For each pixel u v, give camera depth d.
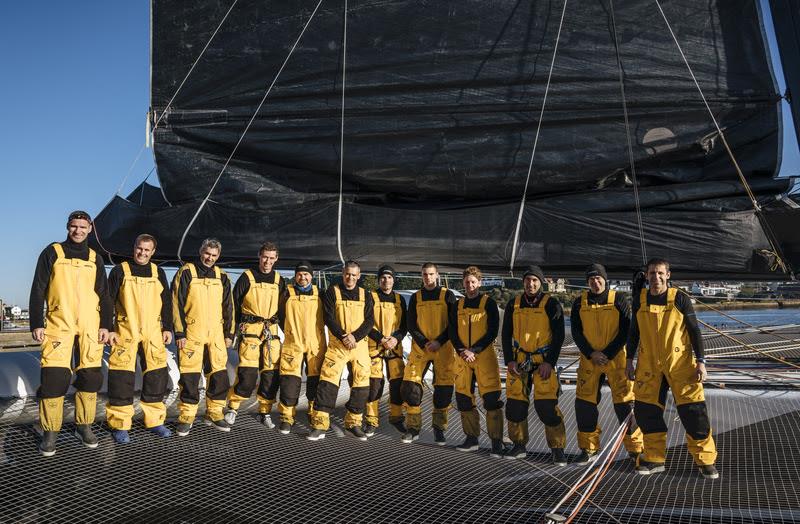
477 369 4.57
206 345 4.56
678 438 4.51
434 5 5.37
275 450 4.29
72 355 4.00
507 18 5.28
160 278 4.34
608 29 5.17
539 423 4.96
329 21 5.51
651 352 3.93
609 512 3.32
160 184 5.76
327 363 4.66
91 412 4.02
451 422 5.14
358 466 4.06
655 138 5.17
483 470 4.08
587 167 5.24
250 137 5.62
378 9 5.43
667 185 5.23
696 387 3.83
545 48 5.23
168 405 4.66
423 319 4.75
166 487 3.55
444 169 5.38
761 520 3.15
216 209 5.57
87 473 3.69
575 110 5.24
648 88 5.14
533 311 4.39
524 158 5.29
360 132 5.46
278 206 5.58
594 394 4.26
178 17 5.71
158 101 5.73
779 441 4.12
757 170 5.16
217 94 5.67
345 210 5.43
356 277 4.66
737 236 4.95
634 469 4.07
